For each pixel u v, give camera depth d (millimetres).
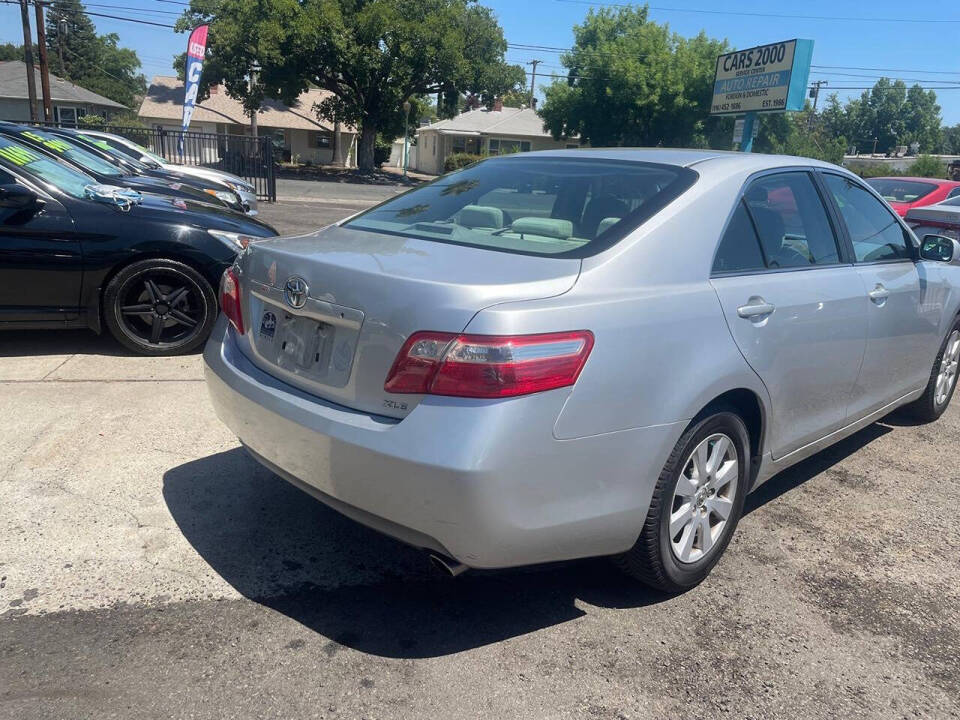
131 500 3467
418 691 2408
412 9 39062
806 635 2803
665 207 2881
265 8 37000
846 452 4656
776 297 3100
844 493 4062
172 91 51656
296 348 2732
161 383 4957
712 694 2469
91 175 6750
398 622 2754
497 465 2238
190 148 19812
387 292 2410
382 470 2320
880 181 13141
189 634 2611
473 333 2252
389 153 58656
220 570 2996
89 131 11844
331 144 54188
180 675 2414
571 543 2510
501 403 2242
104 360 5391
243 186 12758
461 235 2979
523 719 2314
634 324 2531
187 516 3371
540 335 2309
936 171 48094
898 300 4004
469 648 2633
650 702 2416
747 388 2957
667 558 2818
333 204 20516
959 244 4934
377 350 2406
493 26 40875
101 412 4426
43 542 3082
